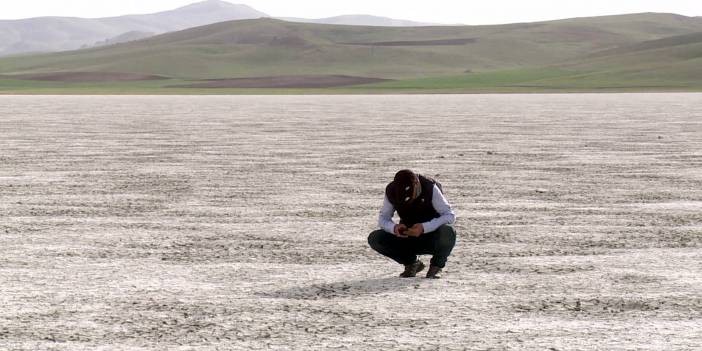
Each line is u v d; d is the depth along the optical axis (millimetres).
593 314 7992
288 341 7168
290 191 16547
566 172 19828
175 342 7145
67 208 14414
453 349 6949
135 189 16844
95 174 19453
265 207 14531
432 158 23188
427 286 9070
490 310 8125
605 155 24016
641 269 9867
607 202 15109
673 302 8414
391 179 18531
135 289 8922
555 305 8312
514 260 10359
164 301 8438
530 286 9070
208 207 14531
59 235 11953
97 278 9414
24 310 8109
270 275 9570
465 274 9633
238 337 7273
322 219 13328
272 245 11258
